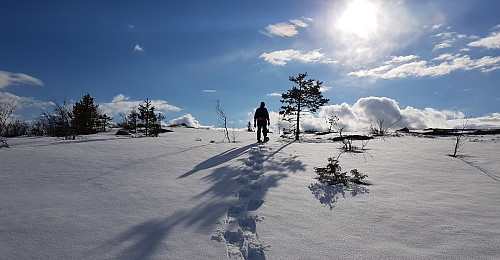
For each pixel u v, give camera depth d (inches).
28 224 120.3
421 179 203.6
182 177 205.5
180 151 326.6
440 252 100.4
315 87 653.9
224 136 657.6
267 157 298.5
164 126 1248.8
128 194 163.2
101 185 180.1
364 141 462.9
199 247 104.3
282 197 164.7
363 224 126.0
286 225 125.4
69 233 112.7
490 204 148.9
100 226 119.7
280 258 98.0
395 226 123.3
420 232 117.0
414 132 627.8
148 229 118.0
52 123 700.7
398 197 163.9
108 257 95.7
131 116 924.6
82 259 94.4
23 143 432.8
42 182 184.1
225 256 98.8
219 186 183.6
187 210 140.3
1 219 124.9
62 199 152.9
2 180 186.1
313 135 689.0
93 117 952.3
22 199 151.6
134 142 409.1
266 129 487.5
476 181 195.9
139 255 97.4
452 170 229.3
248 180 200.1
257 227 123.4
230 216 136.2
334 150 353.4
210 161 269.4
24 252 98.2
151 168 231.6
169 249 102.0
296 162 271.4
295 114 658.2
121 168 228.2
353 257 98.0
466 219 129.4
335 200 159.3
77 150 309.7
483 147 344.8
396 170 233.5
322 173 206.4
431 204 150.7
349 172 225.1
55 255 96.7
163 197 159.2
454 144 381.4
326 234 116.3
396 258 97.0
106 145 362.0
